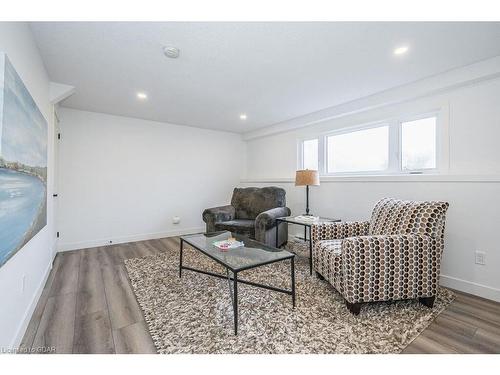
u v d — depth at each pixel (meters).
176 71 2.32
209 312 1.81
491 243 2.05
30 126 1.57
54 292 2.15
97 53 2.00
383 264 1.81
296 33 1.72
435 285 1.89
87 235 3.63
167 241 4.02
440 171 2.42
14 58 1.37
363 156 3.23
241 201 4.14
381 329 1.61
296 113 3.66
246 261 1.80
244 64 2.17
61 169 3.41
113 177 3.84
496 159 2.06
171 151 4.40
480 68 2.07
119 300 2.01
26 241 1.47
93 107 3.43
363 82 2.54
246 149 5.31
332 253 2.06
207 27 1.66
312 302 1.96
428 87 2.39
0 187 1.07
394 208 2.20
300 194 3.97
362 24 1.61
